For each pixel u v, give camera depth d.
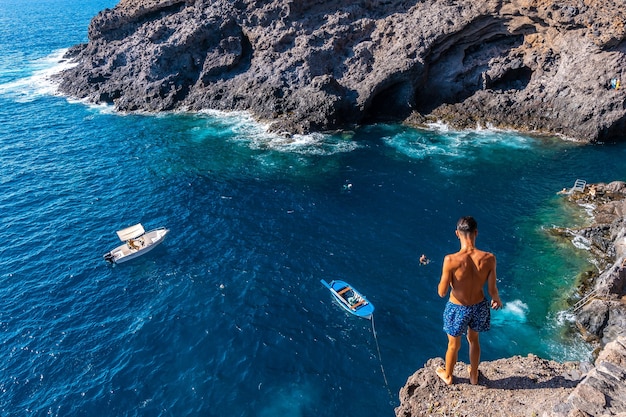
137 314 34.81
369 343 31.84
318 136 61.44
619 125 58.75
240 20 72.75
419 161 55.06
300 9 71.00
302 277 37.84
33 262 40.53
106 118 69.81
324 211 46.31
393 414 27.20
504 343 31.38
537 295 35.38
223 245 41.88
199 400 28.16
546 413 13.23
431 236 42.44
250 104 68.75
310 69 67.25
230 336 32.59
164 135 63.34
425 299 35.47
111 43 82.44
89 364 30.81
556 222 43.66
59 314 35.03
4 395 28.83
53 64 95.94
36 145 61.59
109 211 47.59
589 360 30.03
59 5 188.50
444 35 65.12
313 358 30.81
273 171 53.62
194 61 74.12
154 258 40.47
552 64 63.97
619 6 57.81
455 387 15.38
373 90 64.00
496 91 66.38
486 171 52.81
